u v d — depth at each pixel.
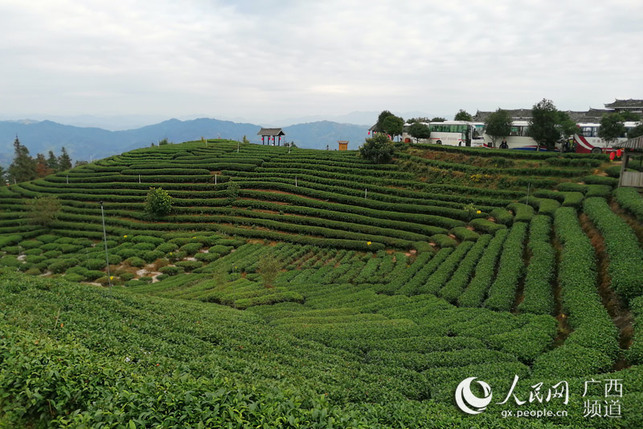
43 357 10.96
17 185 72.69
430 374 17.25
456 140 75.56
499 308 25.28
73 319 17.78
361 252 44.88
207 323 22.25
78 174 72.38
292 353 19.34
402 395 15.20
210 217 55.91
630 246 25.44
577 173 48.84
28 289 22.23
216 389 10.26
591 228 33.31
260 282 37.72
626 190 36.84
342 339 21.64
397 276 35.34
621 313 20.77
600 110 86.81
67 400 9.58
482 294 27.98
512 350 19.31
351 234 47.06
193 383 10.40
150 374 12.55
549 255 29.80
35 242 50.56
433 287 30.94
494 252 34.38
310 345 20.66
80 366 10.82
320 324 24.20
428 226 46.12
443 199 51.41
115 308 21.83
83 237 52.72
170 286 38.25
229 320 23.80
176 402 9.48
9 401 9.75
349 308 28.33
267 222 52.53
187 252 47.34
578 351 17.39
